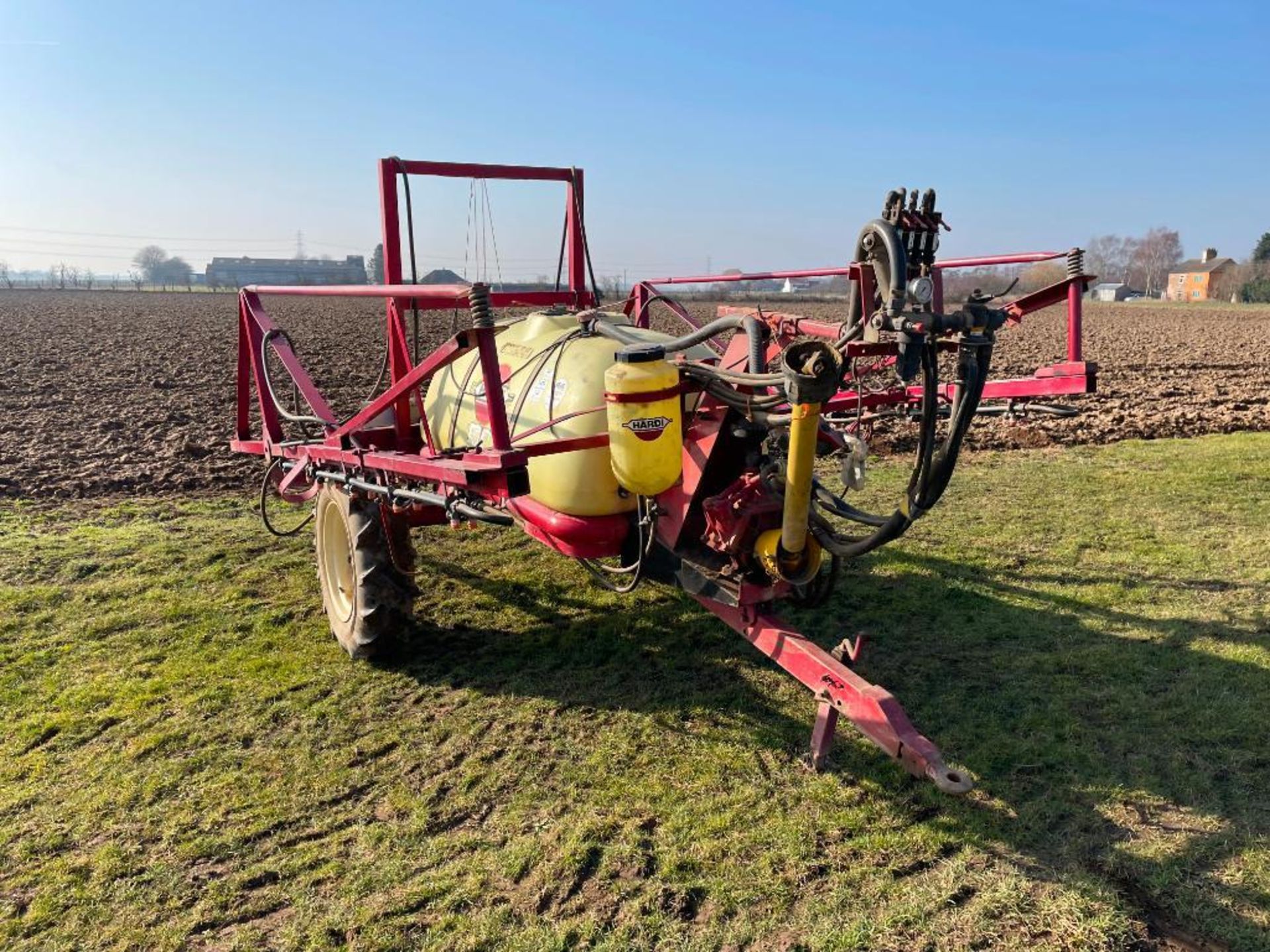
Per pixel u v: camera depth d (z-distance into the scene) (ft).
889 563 20.75
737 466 13.78
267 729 13.97
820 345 10.24
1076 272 14.20
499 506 16.31
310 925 9.77
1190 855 10.53
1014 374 58.18
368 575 15.52
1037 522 23.73
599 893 10.15
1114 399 46.88
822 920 9.66
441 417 18.01
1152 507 24.91
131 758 13.12
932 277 10.46
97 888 10.40
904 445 33.94
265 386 19.43
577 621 18.06
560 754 13.15
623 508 14.40
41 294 226.99
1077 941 9.26
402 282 18.78
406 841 11.18
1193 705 13.96
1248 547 21.29
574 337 15.37
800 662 12.12
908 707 14.17
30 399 45.73
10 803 12.04
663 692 14.99
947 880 10.23
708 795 12.01
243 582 20.18
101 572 20.70
